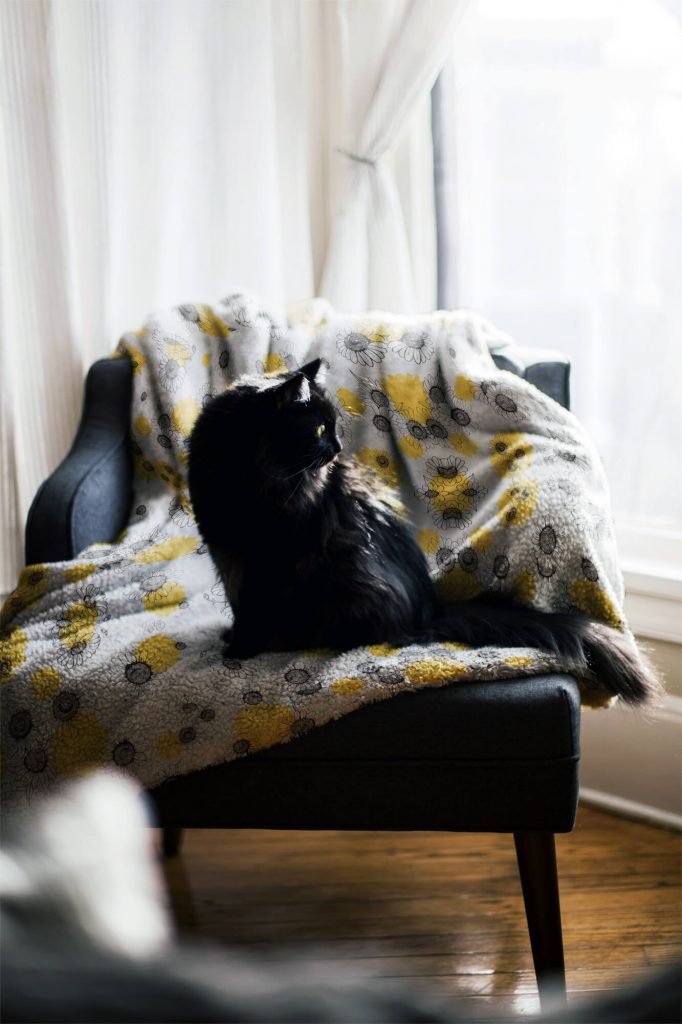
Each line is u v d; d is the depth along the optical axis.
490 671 1.43
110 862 0.29
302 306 2.18
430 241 2.57
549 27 2.28
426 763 1.41
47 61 2.04
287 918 1.82
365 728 1.41
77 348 2.17
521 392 1.85
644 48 2.15
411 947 1.73
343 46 2.47
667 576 2.14
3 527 2.12
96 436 1.94
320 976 0.28
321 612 1.54
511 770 1.40
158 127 2.23
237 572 1.55
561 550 1.62
